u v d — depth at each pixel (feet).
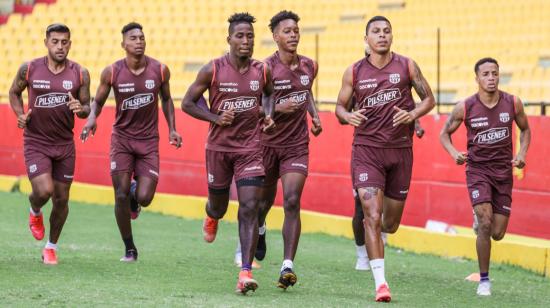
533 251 125.29
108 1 300.61
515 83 215.31
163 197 188.85
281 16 107.45
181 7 291.17
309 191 173.47
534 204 140.77
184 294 90.22
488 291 101.60
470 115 103.71
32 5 316.40
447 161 153.79
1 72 287.48
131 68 113.91
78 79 107.76
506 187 103.81
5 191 218.59
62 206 109.81
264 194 111.24
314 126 110.83
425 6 259.80
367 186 94.63
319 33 265.75
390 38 95.20
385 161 95.66
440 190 155.12
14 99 108.68
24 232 145.28
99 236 145.38
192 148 191.83
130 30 113.50
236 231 159.63
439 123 154.92
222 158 96.32
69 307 80.89
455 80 224.53
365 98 95.76
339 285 103.30
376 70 95.50
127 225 115.24
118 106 114.42
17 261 110.83
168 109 118.11
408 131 96.48
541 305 96.02
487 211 102.12
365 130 95.91
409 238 145.18
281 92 107.04
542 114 144.15
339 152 167.94
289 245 98.32
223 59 95.40
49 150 108.17
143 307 81.92
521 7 243.60
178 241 143.33
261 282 102.47
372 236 92.63
